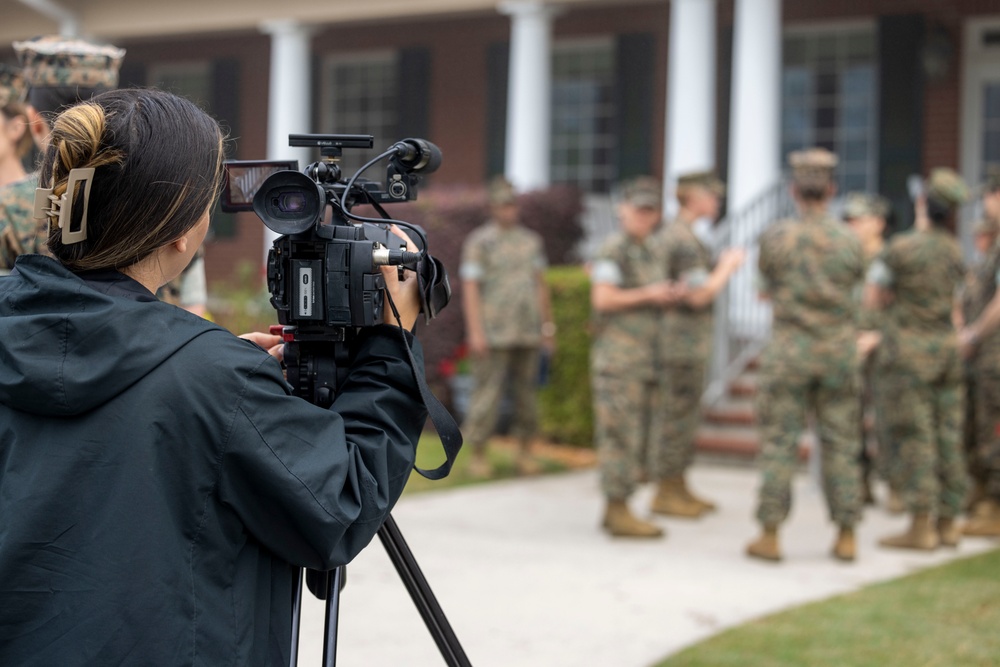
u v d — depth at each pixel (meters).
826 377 4.62
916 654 3.35
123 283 1.35
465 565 4.46
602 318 5.21
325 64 13.02
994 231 5.79
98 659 1.22
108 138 1.31
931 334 4.98
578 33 11.70
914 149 10.06
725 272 5.63
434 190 9.66
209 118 1.43
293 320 1.49
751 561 4.73
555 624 3.67
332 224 1.57
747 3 8.78
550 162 12.02
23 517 1.25
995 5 9.96
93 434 1.26
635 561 4.66
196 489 1.27
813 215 4.71
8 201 2.24
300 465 1.31
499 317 6.55
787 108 10.86
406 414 1.49
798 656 3.32
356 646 3.25
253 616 1.33
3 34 13.04
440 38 12.35
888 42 10.16
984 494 5.61
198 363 1.29
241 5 11.29
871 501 6.11
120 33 11.95
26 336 1.26
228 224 12.89
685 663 3.23
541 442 8.07
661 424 5.78
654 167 11.40
